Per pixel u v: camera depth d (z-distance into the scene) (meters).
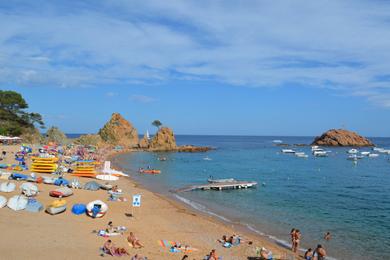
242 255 26.47
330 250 29.83
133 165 98.00
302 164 116.50
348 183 73.00
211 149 184.38
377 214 43.84
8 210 30.66
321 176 84.62
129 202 42.03
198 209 43.94
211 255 24.19
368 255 28.77
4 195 35.56
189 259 24.53
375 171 97.38
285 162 122.94
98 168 72.81
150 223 33.75
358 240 32.84
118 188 51.88
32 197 36.69
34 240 24.34
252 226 36.75
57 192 38.66
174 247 26.61
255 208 45.97
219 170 92.25
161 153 151.38
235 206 46.97
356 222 39.66
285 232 35.00
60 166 61.62
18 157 67.06
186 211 41.56
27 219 29.14
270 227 36.69
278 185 68.00
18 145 102.12
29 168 56.66
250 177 80.00
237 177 79.06
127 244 26.17
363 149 195.88
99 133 180.50
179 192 56.03
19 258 20.92
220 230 33.72
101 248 24.34
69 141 144.38
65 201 35.78
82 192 43.75
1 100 124.06
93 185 46.22
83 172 58.81
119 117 182.75
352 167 108.88
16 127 120.31
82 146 125.50
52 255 21.98
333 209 46.50
